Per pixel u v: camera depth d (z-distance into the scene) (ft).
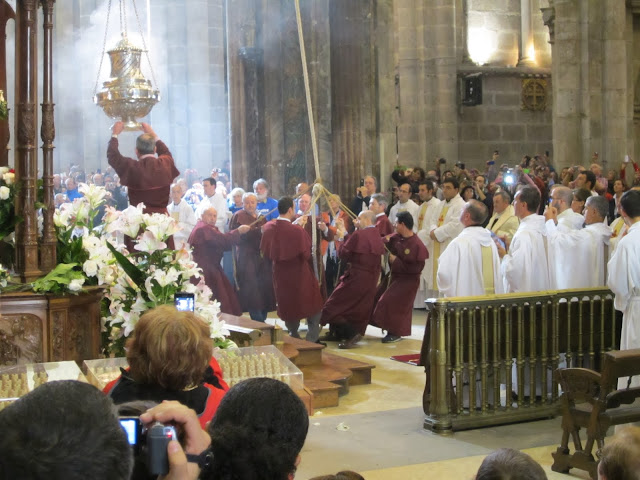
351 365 30.83
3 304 20.98
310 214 40.50
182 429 7.04
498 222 32.60
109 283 22.26
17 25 22.43
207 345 11.75
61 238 23.22
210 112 70.38
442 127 83.97
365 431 24.61
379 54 55.88
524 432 24.39
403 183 49.85
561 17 65.57
